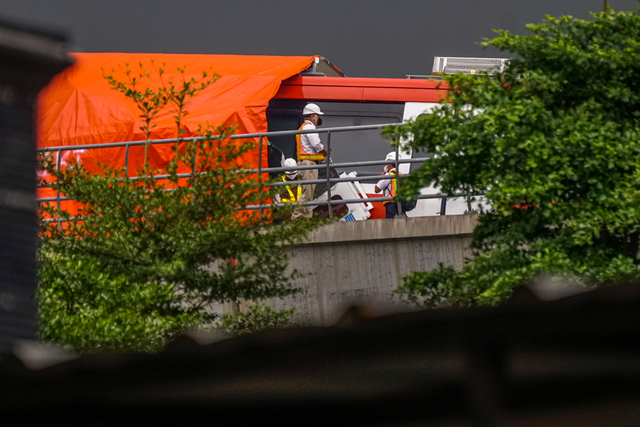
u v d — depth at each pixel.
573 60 8.75
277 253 10.16
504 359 2.63
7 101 3.23
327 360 2.65
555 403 2.62
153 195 9.81
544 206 8.66
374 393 2.61
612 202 8.22
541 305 2.68
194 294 9.80
